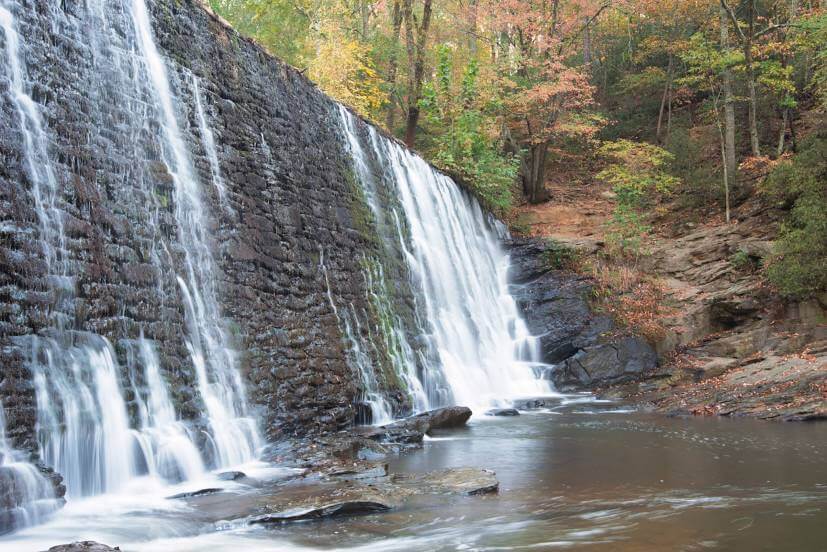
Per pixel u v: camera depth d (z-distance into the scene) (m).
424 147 31.67
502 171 25.34
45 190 7.88
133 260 8.93
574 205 29.92
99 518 6.66
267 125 12.96
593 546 5.59
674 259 22.98
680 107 36.66
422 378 15.35
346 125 16.27
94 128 8.95
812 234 18.16
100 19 9.46
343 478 8.34
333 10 26.14
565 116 30.67
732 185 25.53
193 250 10.16
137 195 9.37
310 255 13.17
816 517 6.34
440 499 7.49
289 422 10.84
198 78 11.30
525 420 14.19
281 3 24.92
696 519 6.36
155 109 10.15
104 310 8.26
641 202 27.72
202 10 11.79
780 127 28.72
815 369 15.16
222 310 10.43
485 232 23.91
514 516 6.74
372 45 27.89
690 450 10.37
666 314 20.50
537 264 22.98
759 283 20.03
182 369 9.17
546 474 8.91
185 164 10.50
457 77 33.50
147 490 7.75
